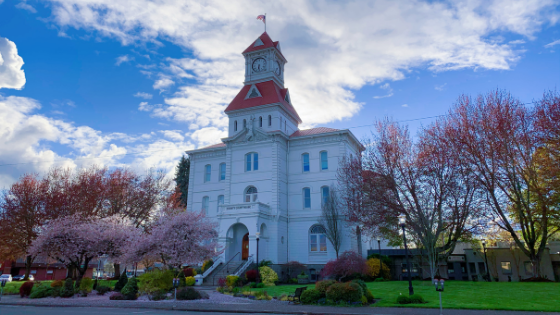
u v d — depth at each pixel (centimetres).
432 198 3334
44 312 1953
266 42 5356
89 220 3581
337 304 2147
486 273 4016
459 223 3341
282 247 4444
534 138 3381
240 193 4728
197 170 5331
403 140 3559
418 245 3688
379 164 3522
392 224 3534
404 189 3438
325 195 4553
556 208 3512
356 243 4375
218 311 2017
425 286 2891
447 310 1852
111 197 4731
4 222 4409
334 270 3262
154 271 2792
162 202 5184
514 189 3438
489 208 3469
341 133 4584
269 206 4475
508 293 2353
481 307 1873
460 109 3612
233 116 5091
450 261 4344
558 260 4109
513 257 4159
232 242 4378
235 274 3684
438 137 3516
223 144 5566
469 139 3466
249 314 1920
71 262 3098
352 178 3825
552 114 3344
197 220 2891
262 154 4728
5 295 3072
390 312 1828
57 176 4878
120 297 2575
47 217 4403
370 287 2964
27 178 4644
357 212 3697
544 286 2677
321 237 4441
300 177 4709
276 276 3750
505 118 3419
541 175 3425
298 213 4603
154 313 1945
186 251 2681
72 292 2800
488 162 3500
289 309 2002
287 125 5084
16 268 6662
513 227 4047
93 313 1903
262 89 5091
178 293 2559
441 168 3328
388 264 4100
